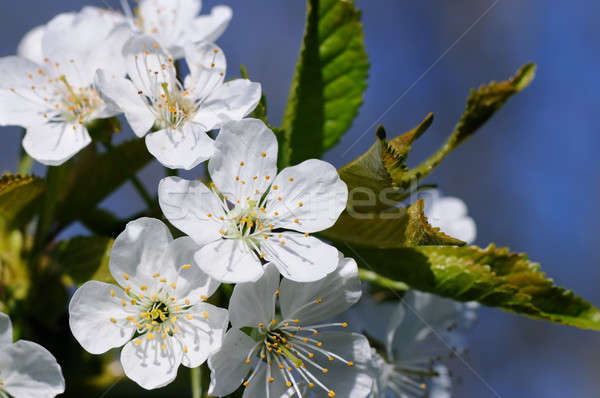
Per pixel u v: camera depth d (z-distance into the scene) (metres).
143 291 0.21
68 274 0.22
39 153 0.22
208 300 0.22
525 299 0.22
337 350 0.22
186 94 0.22
